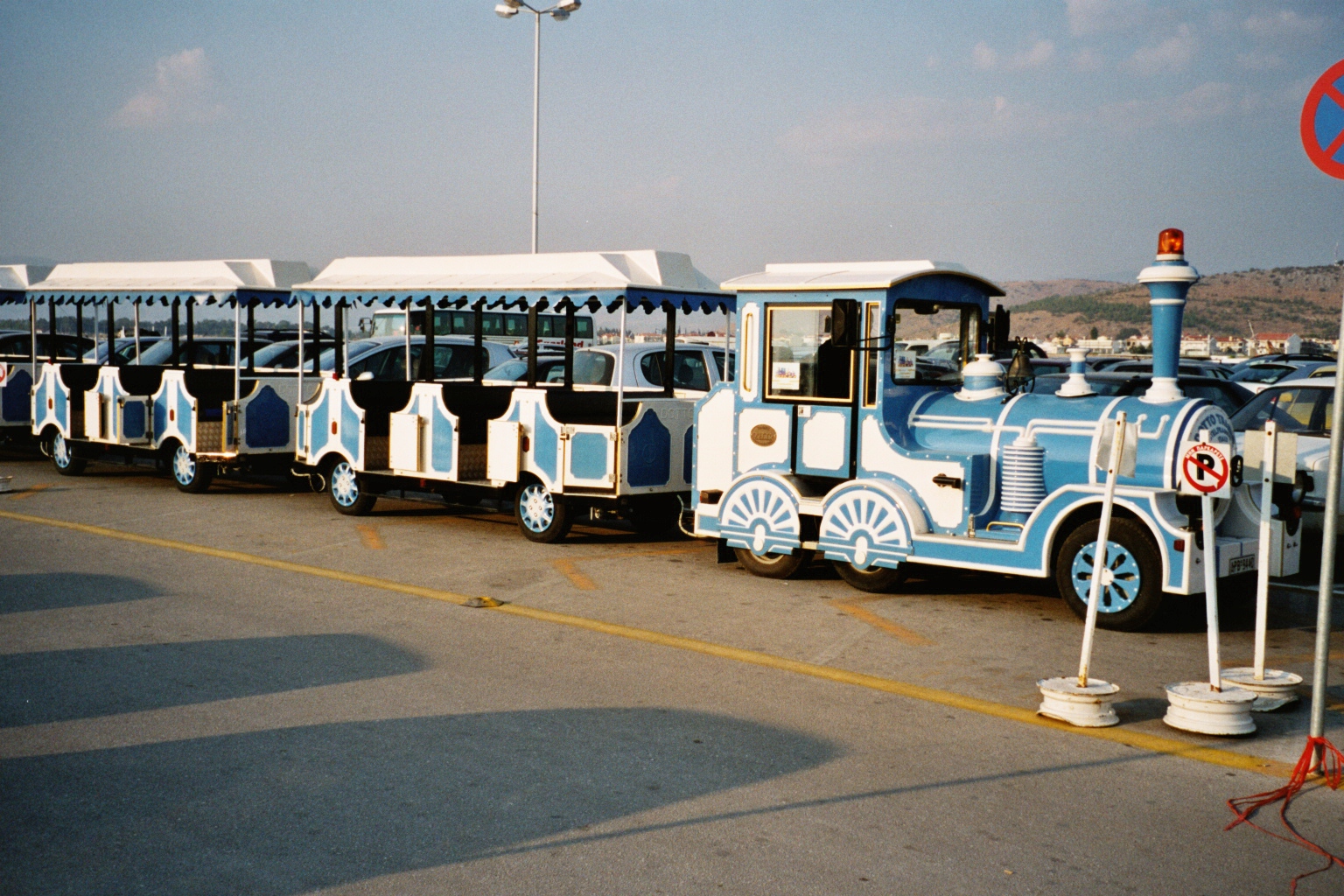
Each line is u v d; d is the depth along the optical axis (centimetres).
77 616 759
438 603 815
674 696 604
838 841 428
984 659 684
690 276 1086
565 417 1086
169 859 408
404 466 1165
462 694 602
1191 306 16688
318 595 834
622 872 400
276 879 393
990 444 816
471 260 1141
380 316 3198
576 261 1063
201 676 627
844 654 691
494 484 1088
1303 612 824
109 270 1498
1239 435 993
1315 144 504
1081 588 759
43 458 1738
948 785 486
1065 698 566
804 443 879
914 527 812
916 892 388
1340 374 492
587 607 806
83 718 557
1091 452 767
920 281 858
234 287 1309
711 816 450
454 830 434
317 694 598
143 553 984
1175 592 718
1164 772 505
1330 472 496
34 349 1583
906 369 860
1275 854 423
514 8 2517
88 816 444
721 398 925
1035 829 442
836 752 524
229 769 493
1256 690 588
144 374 1491
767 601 830
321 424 1222
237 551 1001
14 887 386
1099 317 13312
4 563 935
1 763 498
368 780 482
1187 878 402
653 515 1127
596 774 493
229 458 1308
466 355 1622
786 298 878
